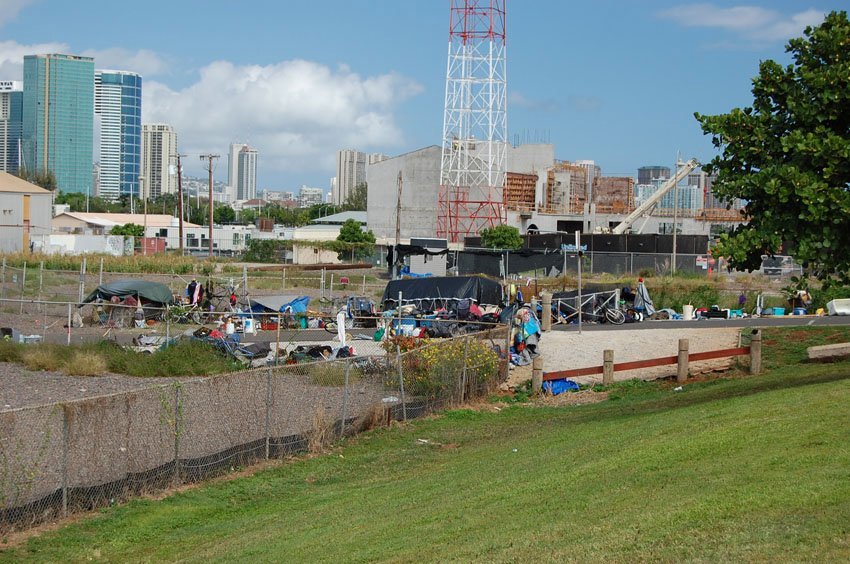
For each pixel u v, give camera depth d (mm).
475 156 98062
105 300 38656
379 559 9859
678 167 92500
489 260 61250
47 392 22844
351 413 19234
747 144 17828
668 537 8469
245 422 16703
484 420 20656
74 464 13711
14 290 47688
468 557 9141
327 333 35812
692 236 69062
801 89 17469
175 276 56125
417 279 39812
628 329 33750
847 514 8180
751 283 53094
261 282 58594
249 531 12141
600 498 10656
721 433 12977
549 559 8500
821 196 16156
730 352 24062
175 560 11078
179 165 87000
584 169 134000
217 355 27641
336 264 80875
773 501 8984
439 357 21953
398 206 81250
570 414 20703
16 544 11594
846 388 14930
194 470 14750
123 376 25641
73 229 114188
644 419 16391
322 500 13633
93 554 11320
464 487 13055
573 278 52344
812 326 30125
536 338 27859
